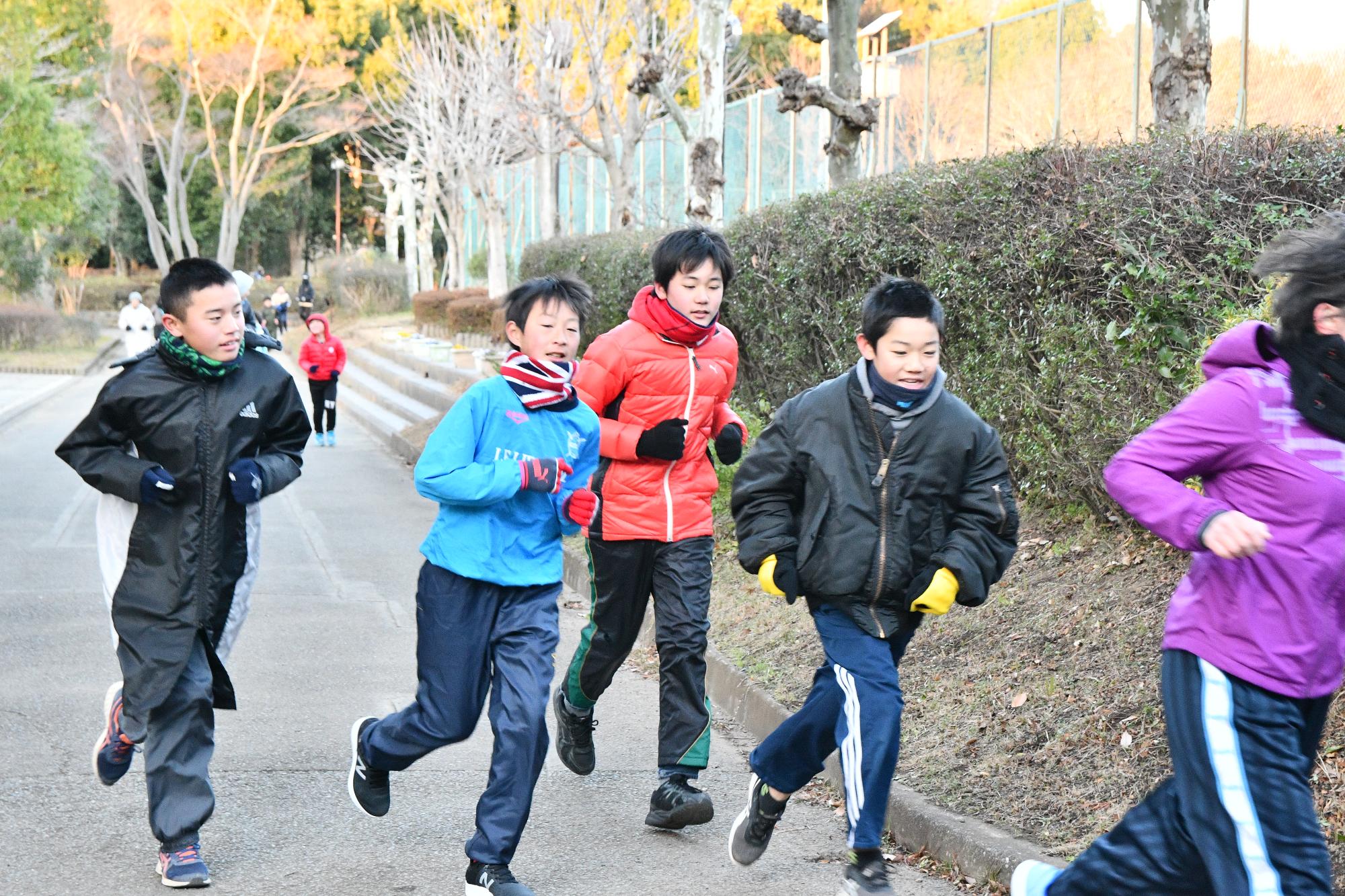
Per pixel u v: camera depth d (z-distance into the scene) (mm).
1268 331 2801
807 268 9250
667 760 4605
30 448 17297
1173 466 2762
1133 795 4164
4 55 33062
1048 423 6703
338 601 8531
